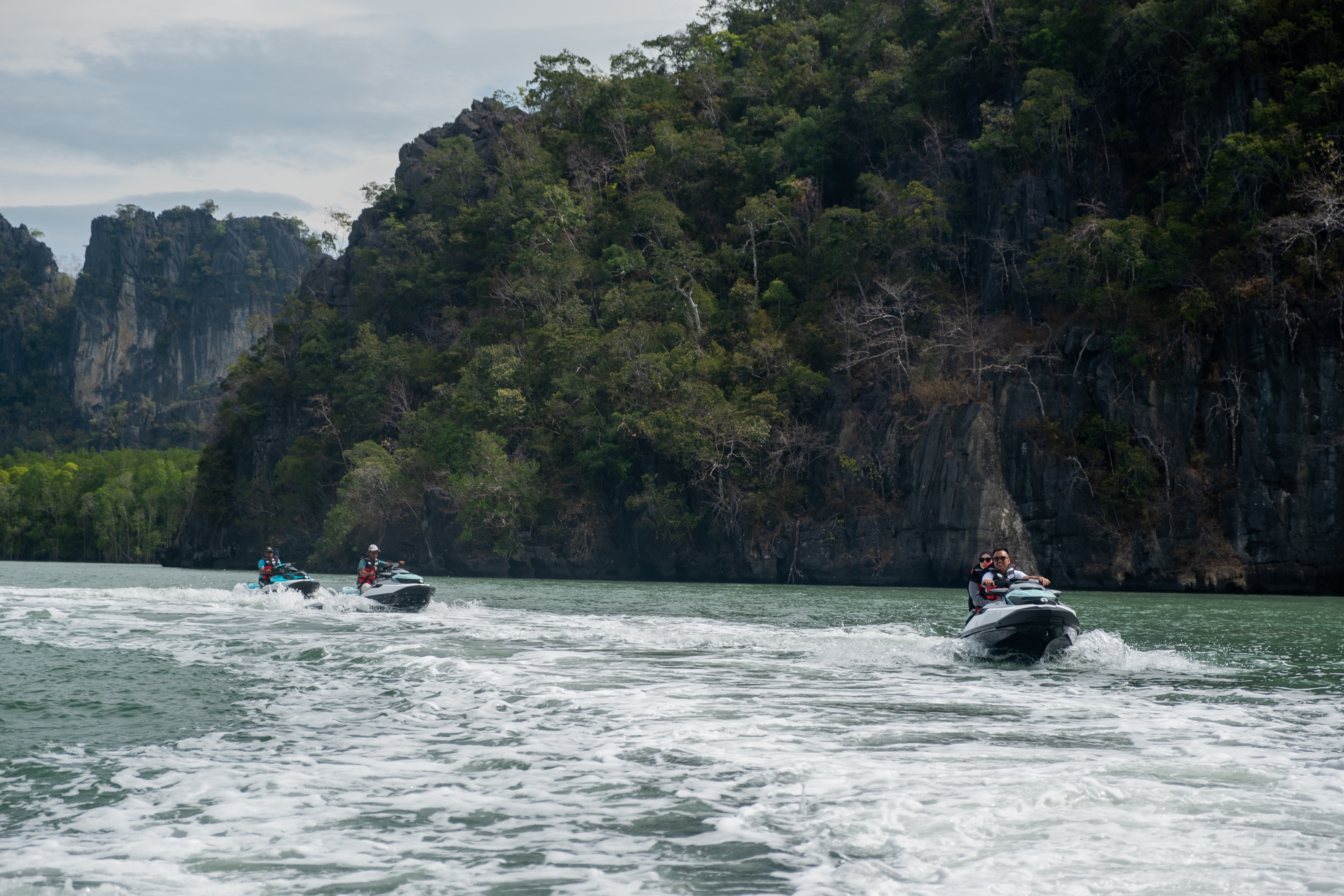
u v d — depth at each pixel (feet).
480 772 28.09
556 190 244.01
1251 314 142.10
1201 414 146.41
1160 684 44.55
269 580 98.99
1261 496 139.44
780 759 29.25
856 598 115.24
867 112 209.36
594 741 31.91
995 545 149.69
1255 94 154.92
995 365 159.43
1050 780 26.22
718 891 18.88
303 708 38.09
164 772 28.22
